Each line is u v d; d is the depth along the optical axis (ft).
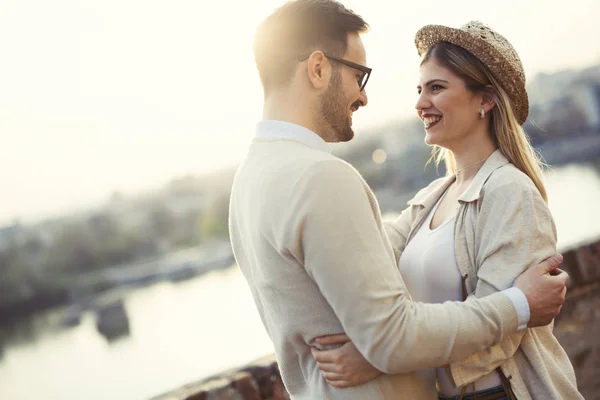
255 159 4.35
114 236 224.74
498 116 5.11
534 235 4.51
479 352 4.44
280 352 4.45
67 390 73.31
